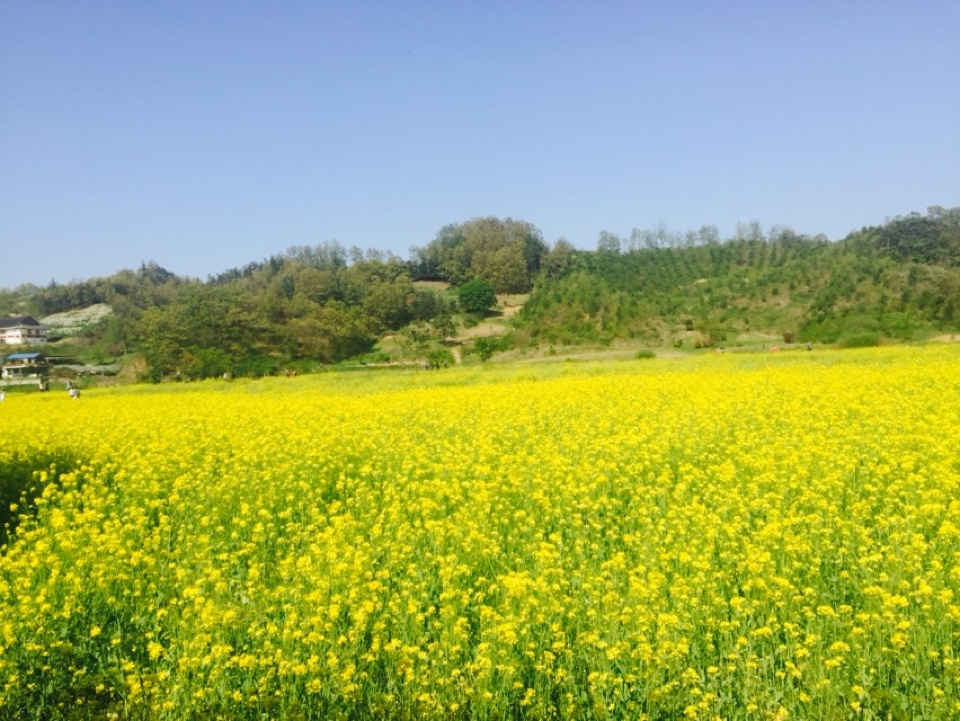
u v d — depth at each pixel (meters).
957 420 15.86
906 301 69.00
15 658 7.23
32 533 10.49
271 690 6.90
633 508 11.22
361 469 14.06
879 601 7.47
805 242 119.12
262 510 11.16
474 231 149.88
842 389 21.28
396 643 6.98
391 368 70.50
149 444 17.52
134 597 8.65
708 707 6.23
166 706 6.56
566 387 26.66
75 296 184.12
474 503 11.27
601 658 7.00
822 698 6.27
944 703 6.05
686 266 112.31
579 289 97.44
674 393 23.17
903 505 10.21
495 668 6.88
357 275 121.94
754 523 10.53
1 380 79.38
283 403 26.45
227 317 78.00
